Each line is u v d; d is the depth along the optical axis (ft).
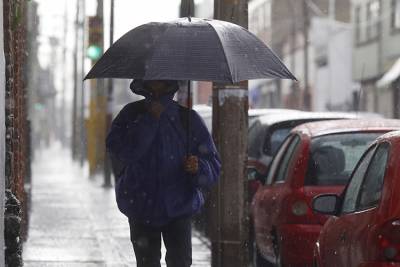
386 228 39.19
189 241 47.37
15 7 63.41
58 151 573.33
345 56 314.76
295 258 59.57
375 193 42.11
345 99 310.86
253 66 46.29
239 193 59.72
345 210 47.19
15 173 62.18
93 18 168.66
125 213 46.85
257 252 71.15
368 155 46.65
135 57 45.73
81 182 197.16
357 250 41.37
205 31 46.47
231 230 59.82
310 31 347.15
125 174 46.78
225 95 59.36
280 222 61.00
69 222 107.34
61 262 75.97
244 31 47.91
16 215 54.85
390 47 278.26
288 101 376.07
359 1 305.32
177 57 45.39
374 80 292.20
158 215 46.37
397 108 263.29
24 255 79.66
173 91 47.09
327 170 60.75
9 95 56.85
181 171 46.55
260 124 86.99
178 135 46.60
